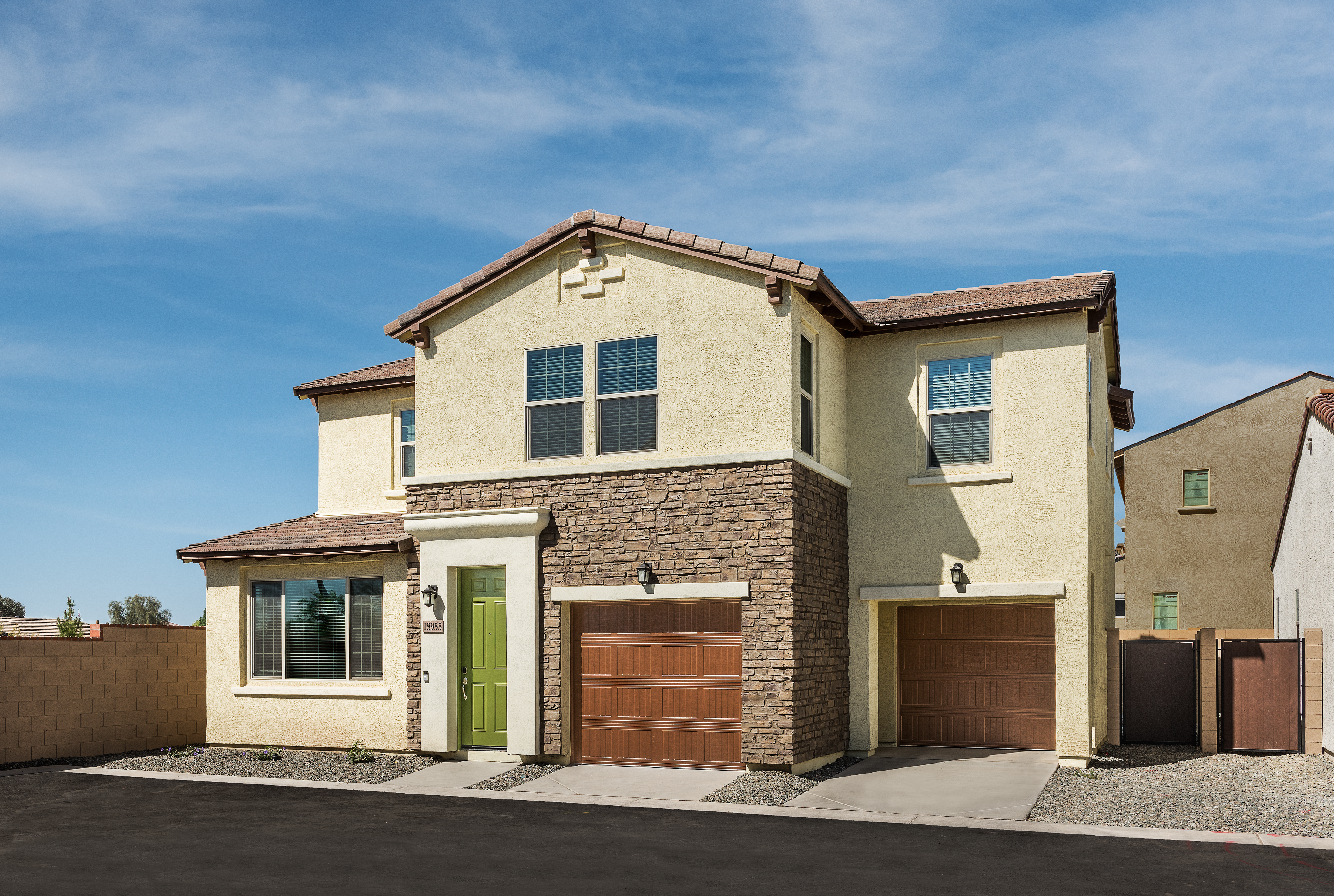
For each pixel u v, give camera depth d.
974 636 17.22
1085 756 15.31
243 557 18.09
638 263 15.91
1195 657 18.17
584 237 16.09
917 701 17.41
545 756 15.70
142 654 19.58
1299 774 14.85
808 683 14.91
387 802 13.48
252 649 18.48
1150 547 32.12
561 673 15.71
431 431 17.00
